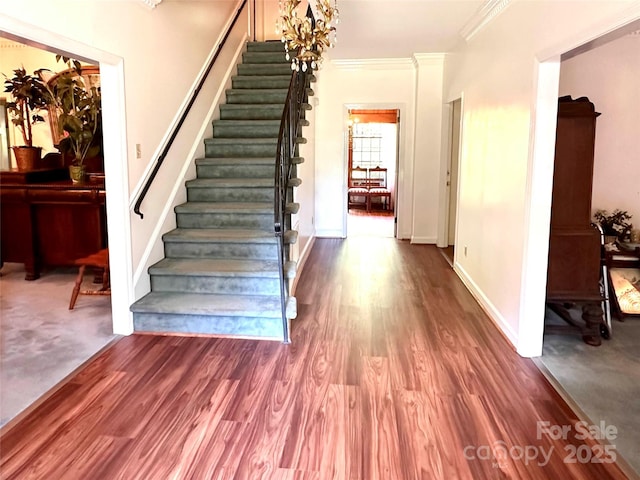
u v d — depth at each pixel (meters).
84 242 5.14
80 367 3.14
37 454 2.26
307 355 3.36
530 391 2.88
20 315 4.10
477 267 4.68
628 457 2.27
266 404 2.71
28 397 2.76
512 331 3.58
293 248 4.76
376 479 2.11
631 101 4.53
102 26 3.19
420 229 7.39
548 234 3.24
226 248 4.20
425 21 4.79
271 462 2.22
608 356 3.38
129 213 3.62
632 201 4.64
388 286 5.09
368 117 10.81
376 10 4.45
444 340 3.64
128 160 3.57
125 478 2.10
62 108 5.11
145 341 3.57
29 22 2.51
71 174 5.14
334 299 4.62
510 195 3.66
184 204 4.58
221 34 5.76
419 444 2.36
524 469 2.19
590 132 3.48
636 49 4.46
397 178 7.64
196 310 3.62
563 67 4.54
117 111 3.42
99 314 4.14
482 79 4.54
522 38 3.41
